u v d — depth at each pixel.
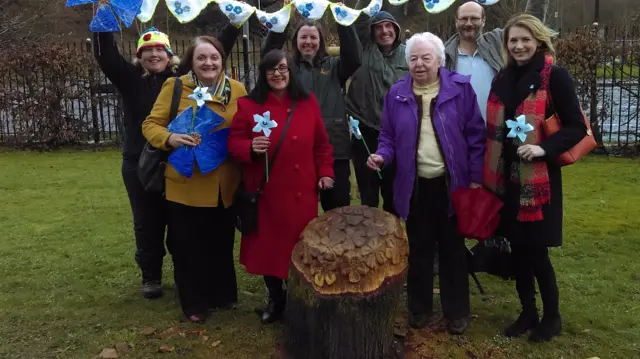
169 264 4.92
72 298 4.17
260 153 3.24
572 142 2.92
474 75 4.03
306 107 3.43
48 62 11.09
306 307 2.89
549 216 3.05
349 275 2.80
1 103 11.34
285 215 3.34
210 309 3.87
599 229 5.52
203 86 3.51
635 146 9.76
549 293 3.27
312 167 3.43
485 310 3.80
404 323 3.57
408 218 3.42
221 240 3.80
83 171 9.23
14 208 6.92
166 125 3.51
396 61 4.23
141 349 3.35
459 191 3.16
